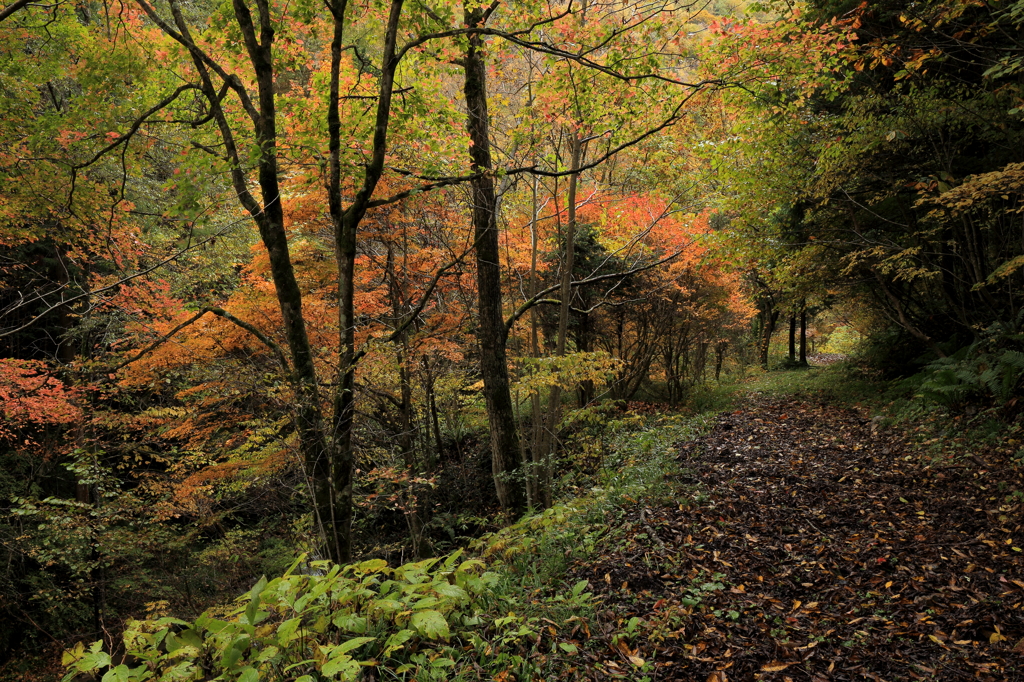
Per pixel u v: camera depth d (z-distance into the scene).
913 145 9.80
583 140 8.39
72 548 7.98
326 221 9.31
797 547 5.40
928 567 4.73
